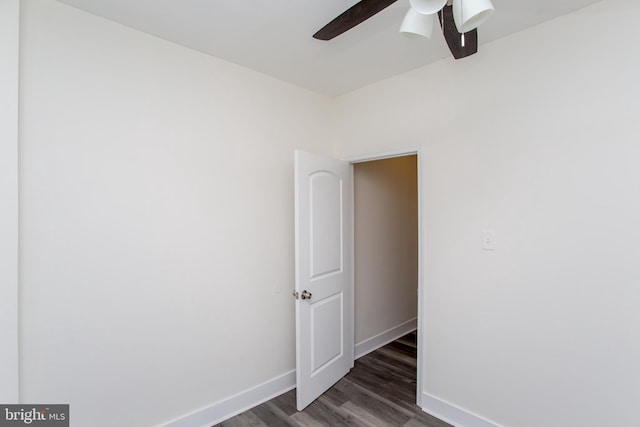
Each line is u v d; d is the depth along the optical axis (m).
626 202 1.57
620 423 1.58
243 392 2.33
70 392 1.66
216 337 2.20
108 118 1.77
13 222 1.46
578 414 1.70
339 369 2.78
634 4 1.54
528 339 1.87
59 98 1.62
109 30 1.77
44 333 1.58
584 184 1.68
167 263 1.98
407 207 3.91
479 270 2.06
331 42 2.02
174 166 2.01
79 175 1.67
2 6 1.43
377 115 2.64
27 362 1.54
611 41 1.61
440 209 2.25
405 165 3.88
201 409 2.12
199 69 2.13
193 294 2.09
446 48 2.09
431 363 2.30
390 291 3.64
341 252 2.83
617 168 1.59
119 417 1.80
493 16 1.75
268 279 2.49
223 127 2.24
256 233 2.42
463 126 2.13
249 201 2.38
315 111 2.86
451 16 1.51
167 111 1.98
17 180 1.48
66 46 1.64
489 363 2.02
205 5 1.65
